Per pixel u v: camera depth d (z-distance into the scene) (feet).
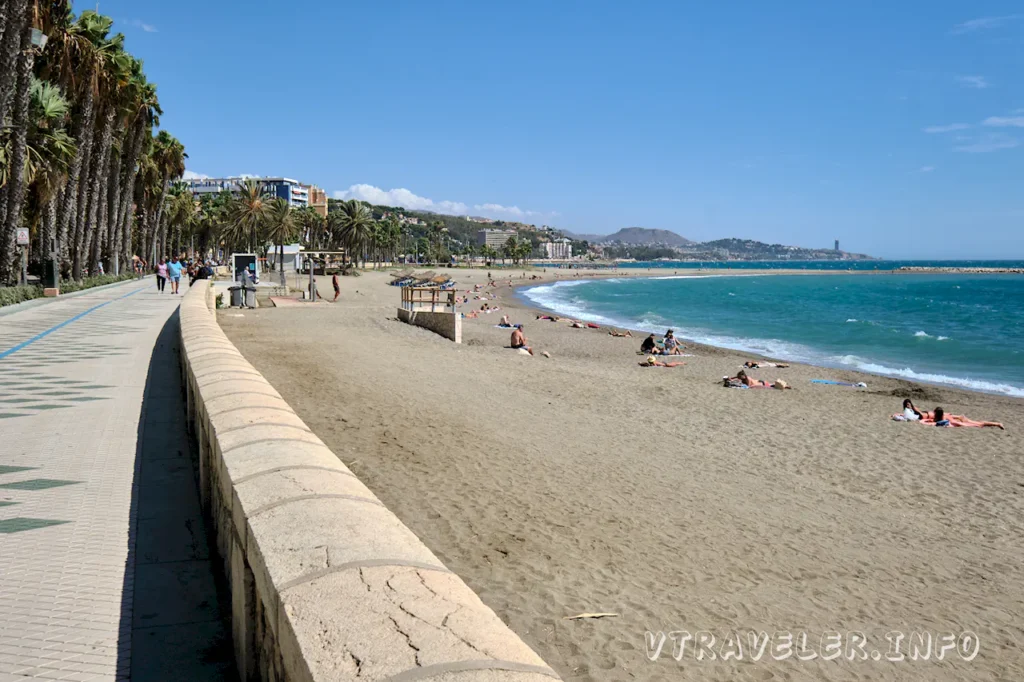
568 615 18.69
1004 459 41.57
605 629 18.12
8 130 83.97
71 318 66.59
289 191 650.02
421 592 6.49
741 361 88.43
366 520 8.41
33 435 23.81
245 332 75.82
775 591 21.58
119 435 23.99
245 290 105.09
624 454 37.04
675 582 21.45
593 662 16.51
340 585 6.58
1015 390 73.82
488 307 183.52
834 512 30.22
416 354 67.72
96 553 14.16
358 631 5.71
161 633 11.11
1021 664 18.33
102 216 140.77
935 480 36.78
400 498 26.73
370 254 577.43
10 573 13.07
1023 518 31.04
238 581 9.91
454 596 6.49
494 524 24.82
